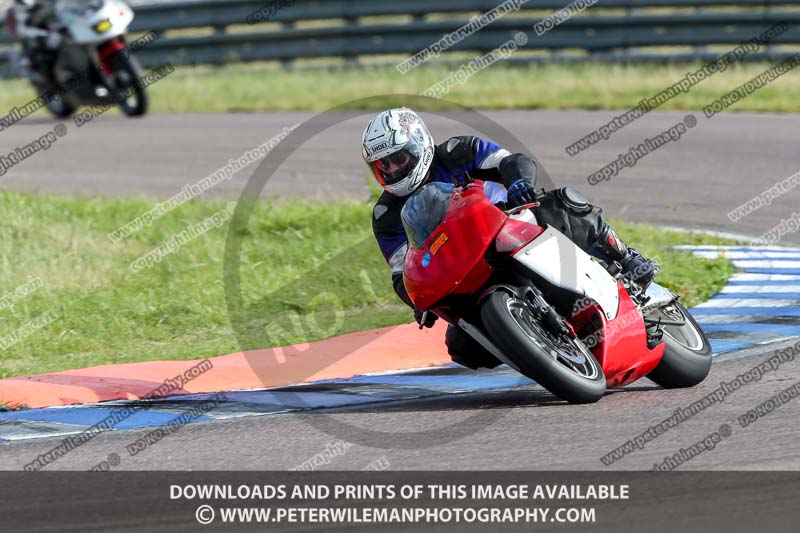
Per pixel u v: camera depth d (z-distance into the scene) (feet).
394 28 234.99
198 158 166.50
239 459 53.83
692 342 66.95
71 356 84.38
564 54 236.43
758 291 92.48
